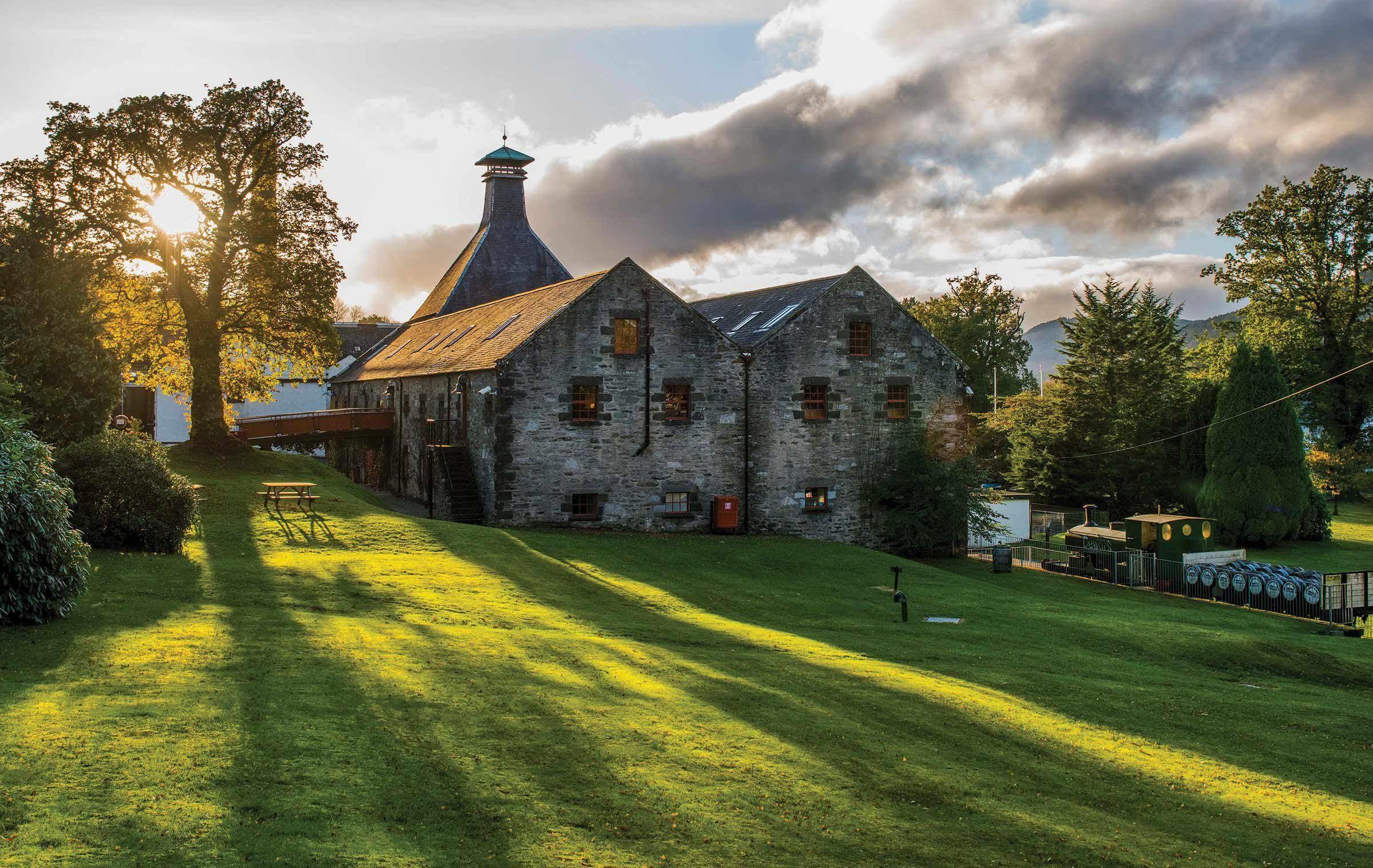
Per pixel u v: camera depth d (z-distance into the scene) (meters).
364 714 12.27
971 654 20.55
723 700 14.66
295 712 11.99
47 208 35.84
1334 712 18.05
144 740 10.58
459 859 8.97
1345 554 46.56
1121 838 11.12
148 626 15.88
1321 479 55.66
